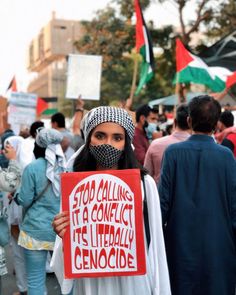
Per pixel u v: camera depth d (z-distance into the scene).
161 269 2.17
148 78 9.27
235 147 4.76
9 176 3.53
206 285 2.88
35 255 3.83
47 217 3.83
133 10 22.58
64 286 2.15
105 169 2.21
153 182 2.21
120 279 2.15
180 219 2.94
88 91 7.55
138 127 5.90
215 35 21.72
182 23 21.80
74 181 2.10
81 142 5.51
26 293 4.70
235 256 2.95
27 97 10.15
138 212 2.07
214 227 2.90
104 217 2.08
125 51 23.67
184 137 4.43
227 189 2.95
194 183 2.96
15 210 4.61
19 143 5.52
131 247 2.07
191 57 8.65
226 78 8.45
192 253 2.90
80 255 2.07
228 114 5.47
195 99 3.11
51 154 3.83
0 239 3.54
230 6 20.92
